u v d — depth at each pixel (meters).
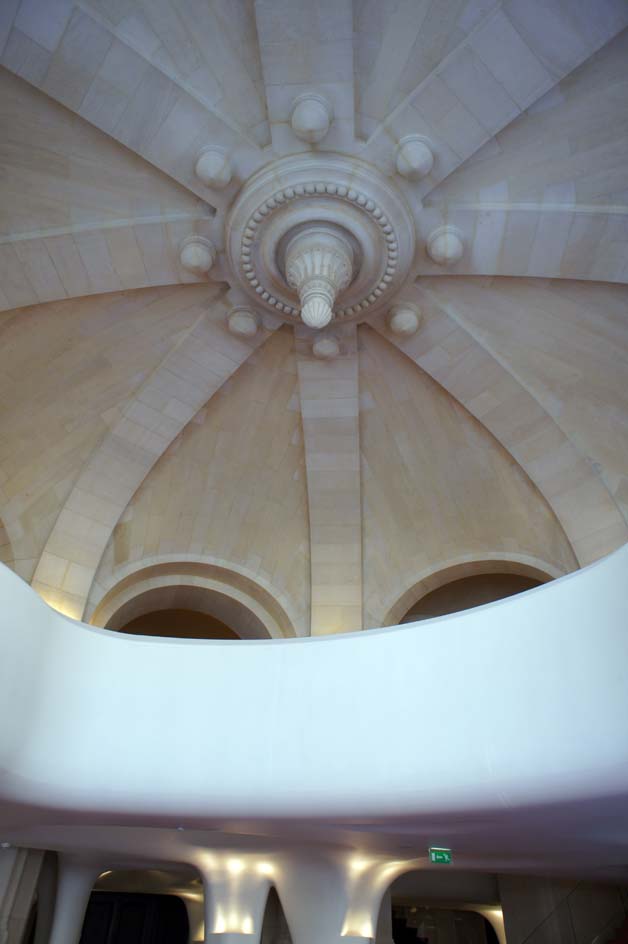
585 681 5.53
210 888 9.75
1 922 9.70
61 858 10.85
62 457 12.37
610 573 5.60
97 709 7.23
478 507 12.96
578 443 11.93
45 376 11.88
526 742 5.78
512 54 8.57
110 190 10.09
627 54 8.72
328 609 12.79
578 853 8.57
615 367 11.37
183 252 10.52
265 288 11.03
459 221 10.16
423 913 18.58
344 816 6.75
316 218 9.90
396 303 11.34
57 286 10.66
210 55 8.93
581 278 10.27
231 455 13.20
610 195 9.55
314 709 7.05
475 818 6.45
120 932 16.80
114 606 12.44
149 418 12.47
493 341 11.67
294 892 9.66
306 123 9.00
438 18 8.62
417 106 9.12
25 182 9.84
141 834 8.55
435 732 6.40
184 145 9.48
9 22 8.38
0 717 6.27
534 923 13.40
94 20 8.43
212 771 6.90
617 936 12.08
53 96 9.02
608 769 5.15
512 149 9.62
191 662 7.54
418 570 13.16
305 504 13.41
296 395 12.82
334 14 8.35
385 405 12.77
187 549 13.09
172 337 12.03
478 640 6.51
